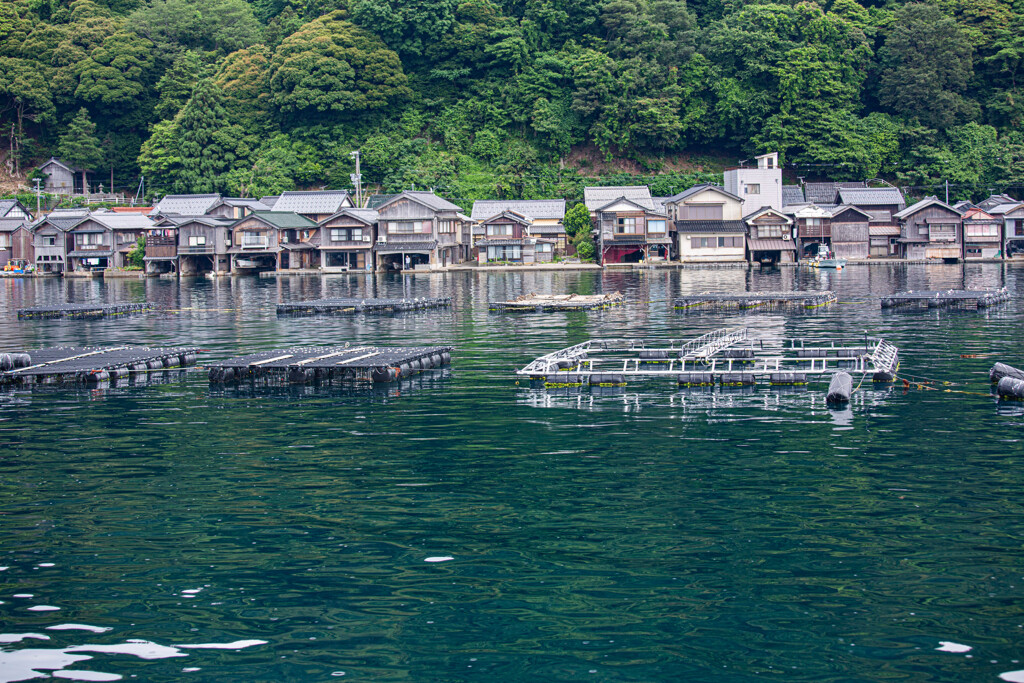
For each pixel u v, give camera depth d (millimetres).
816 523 18109
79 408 29688
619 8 128750
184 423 27328
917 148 120250
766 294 60312
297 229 102750
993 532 17516
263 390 32438
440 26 126750
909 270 89438
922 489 20000
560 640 13938
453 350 41031
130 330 51000
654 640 13891
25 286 88188
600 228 101812
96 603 15250
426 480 21234
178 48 135375
